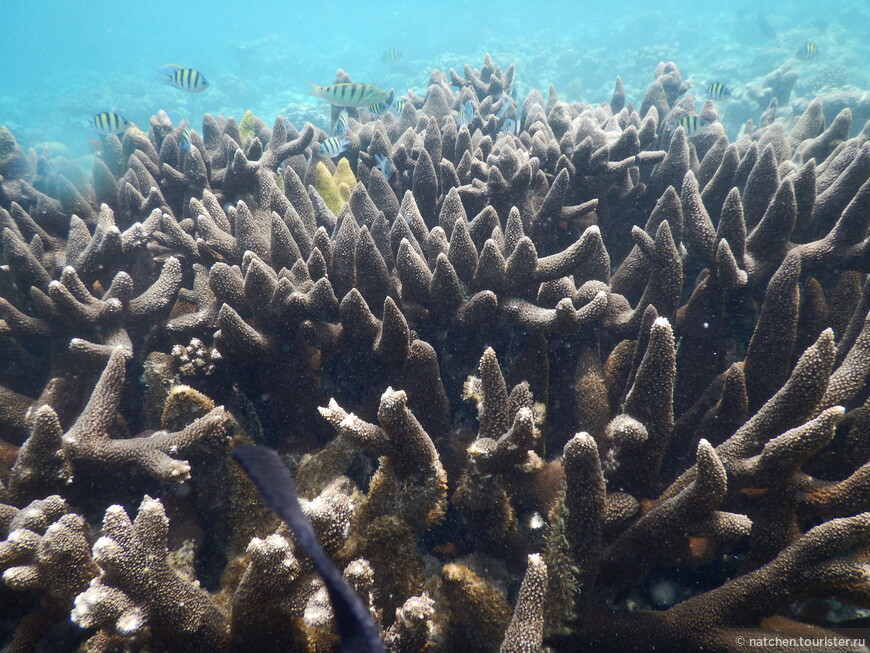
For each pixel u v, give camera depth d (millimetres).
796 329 3285
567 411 3387
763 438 2514
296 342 3270
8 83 52375
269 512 2619
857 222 3477
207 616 2016
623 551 2463
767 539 2479
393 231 3729
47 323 3545
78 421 2738
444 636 2334
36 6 94625
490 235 3820
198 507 2793
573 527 2232
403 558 2287
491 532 2650
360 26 74375
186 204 5305
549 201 4336
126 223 5031
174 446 2646
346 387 3523
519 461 2494
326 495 2166
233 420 2961
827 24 26641
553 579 2244
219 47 67625
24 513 2283
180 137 5668
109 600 1816
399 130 7531
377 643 441
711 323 3416
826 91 18984
